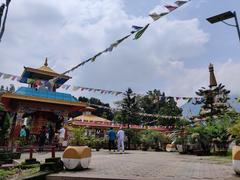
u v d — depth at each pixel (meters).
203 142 19.39
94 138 27.77
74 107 25.80
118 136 20.42
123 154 18.41
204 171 9.36
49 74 25.92
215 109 27.97
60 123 26.34
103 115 62.16
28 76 26.22
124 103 47.81
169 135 30.09
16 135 22.09
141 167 10.18
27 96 22.78
